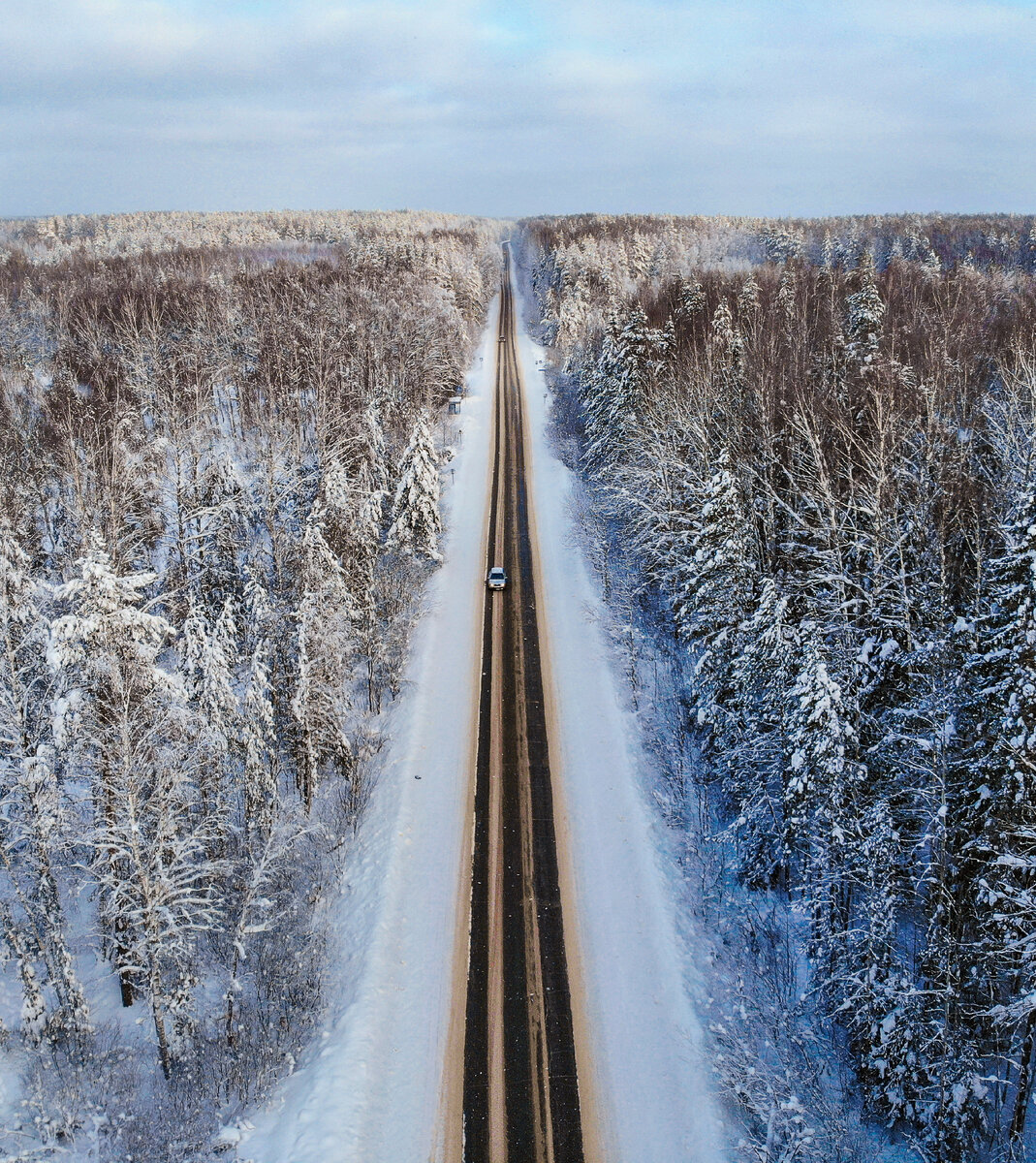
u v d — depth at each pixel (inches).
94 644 756.0
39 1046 841.5
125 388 2257.6
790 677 931.3
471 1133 775.1
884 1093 752.3
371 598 1487.5
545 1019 892.6
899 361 1797.5
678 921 1007.6
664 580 1610.5
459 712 1444.4
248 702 1025.5
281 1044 870.4
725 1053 823.7
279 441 1877.5
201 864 966.4
